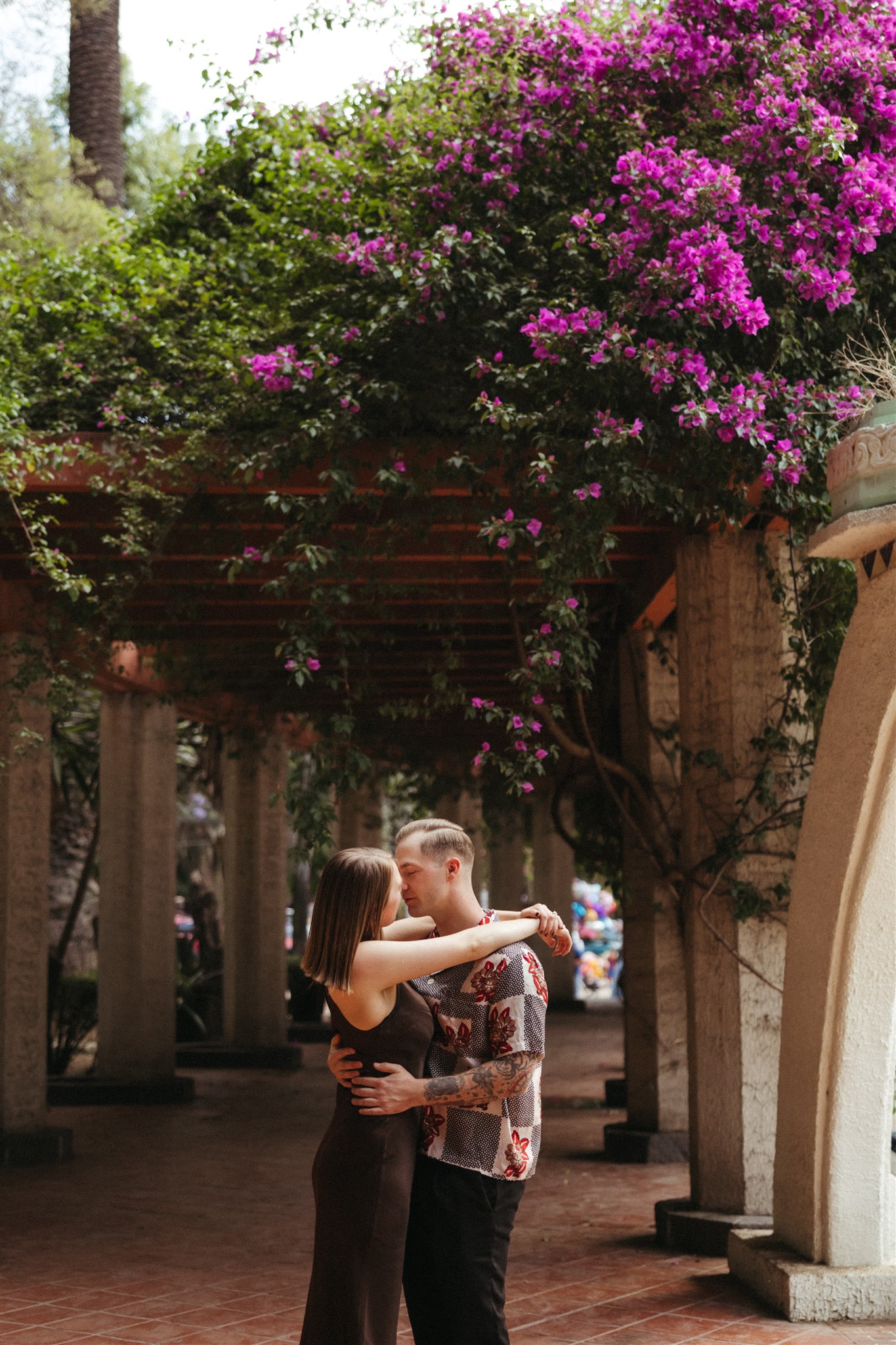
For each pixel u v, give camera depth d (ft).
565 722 31.22
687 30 19.26
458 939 9.82
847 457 14.90
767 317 17.22
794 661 20.51
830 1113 15.58
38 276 23.53
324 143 22.20
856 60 18.19
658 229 17.92
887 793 14.78
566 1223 21.58
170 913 38.04
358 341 19.22
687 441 18.25
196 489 20.56
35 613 25.75
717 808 20.13
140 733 37.14
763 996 19.70
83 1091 36.76
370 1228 9.47
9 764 26.37
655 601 24.99
